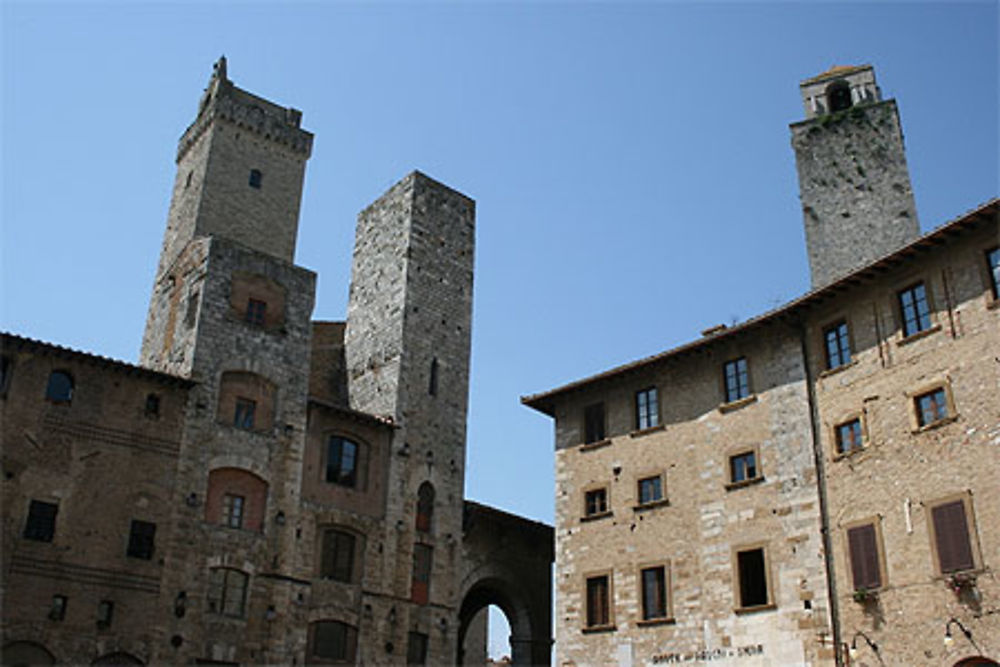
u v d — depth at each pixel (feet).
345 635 145.79
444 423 171.22
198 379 142.00
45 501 122.72
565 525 151.12
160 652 125.70
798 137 164.14
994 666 100.37
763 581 125.29
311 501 148.25
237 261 154.51
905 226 150.10
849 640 114.11
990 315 110.52
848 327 126.41
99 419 130.52
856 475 119.65
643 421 147.84
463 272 186.70
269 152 195.72
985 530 104.47
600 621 141.49
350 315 186.50
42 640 117.19
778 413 131.03
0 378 124.16
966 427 109.40
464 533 168.66
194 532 133.90
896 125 158.20
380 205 191.62
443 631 157.17
